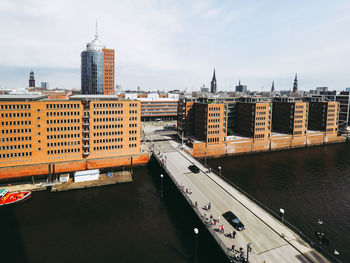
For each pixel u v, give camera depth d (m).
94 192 78.12
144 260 47.06
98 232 56.34
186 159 99.19
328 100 179.12
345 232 57.88
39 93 144.12
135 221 61.28
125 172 95.88
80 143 92.62
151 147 117.94
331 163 113.38
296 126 143.25
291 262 39.66
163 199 73.75
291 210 68.06
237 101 149.12
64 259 47.19
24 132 84.31
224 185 71.88
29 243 51.88
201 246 51.28
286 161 116.12
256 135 130.62
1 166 82.62
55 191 78.31
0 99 82.62
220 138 120.75
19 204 69.19
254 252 42.16
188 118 134.62
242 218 53.56
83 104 91.00
